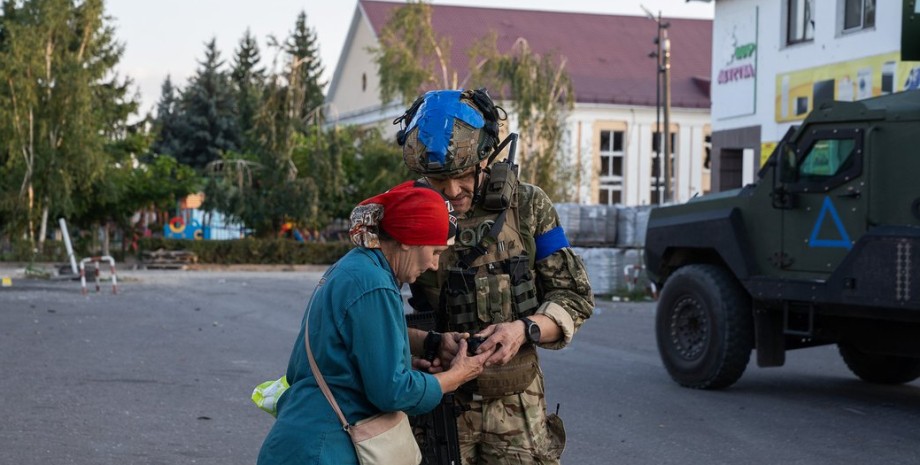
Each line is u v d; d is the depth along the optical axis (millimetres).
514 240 3719
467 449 3750
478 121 3619
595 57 60219
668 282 10359
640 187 58094
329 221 44750
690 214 10531
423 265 3365
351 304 3174
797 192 9398
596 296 23078
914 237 8344
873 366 10516
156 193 44312
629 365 11742
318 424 3178
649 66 60406
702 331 10008
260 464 3244
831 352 13516
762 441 7703
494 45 40438
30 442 7234
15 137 39781
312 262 40219
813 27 25312
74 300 20656
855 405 9289
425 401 3225
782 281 9336
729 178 29453
